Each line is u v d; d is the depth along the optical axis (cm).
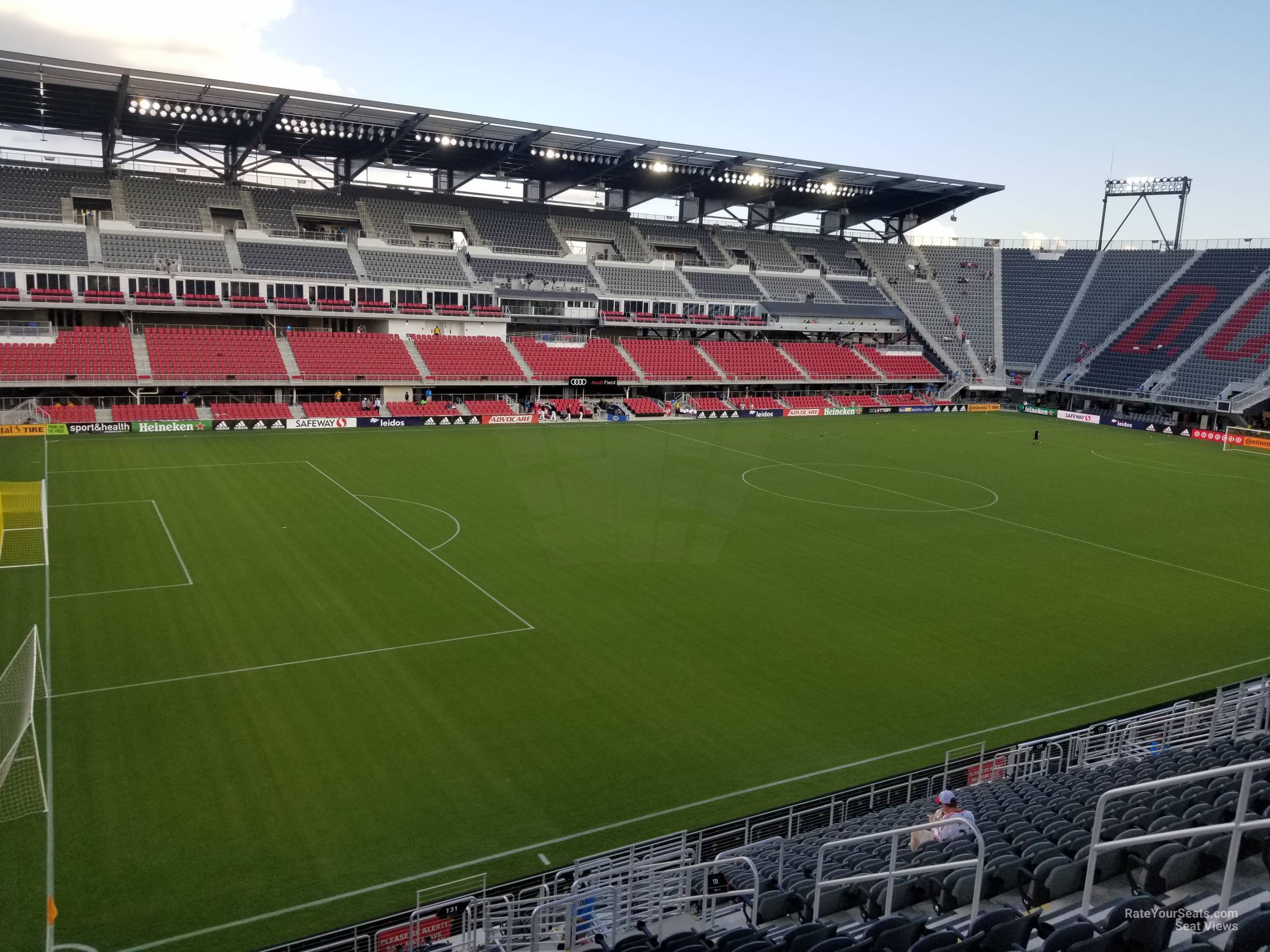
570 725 2225
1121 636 2944
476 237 8550
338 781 1931
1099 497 5178
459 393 7494
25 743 2031
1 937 1434
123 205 7231
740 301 9131
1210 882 1027
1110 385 8938
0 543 3509
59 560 3319
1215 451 7138
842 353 9262
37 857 1634
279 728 2148
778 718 2302
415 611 2936
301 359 6969
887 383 9250
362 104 6494
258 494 4434
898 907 1247
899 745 2191
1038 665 2694
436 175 8862
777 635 2847
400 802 1866
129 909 1511
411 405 6975
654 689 2438
